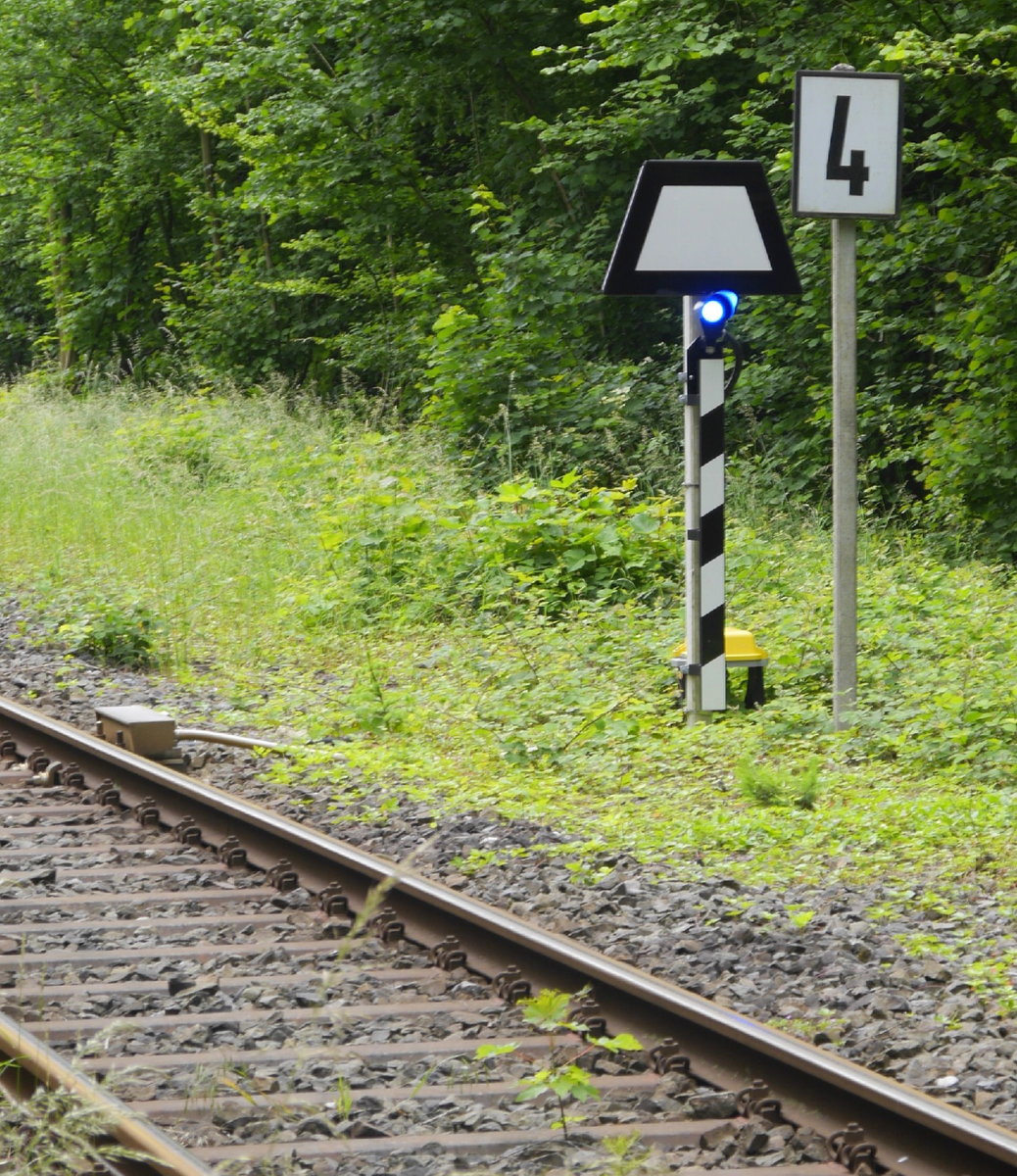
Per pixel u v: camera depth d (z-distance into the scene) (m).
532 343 40.28
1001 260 33.41
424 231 55.91
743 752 19.70
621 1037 9.29
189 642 26.61
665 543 29.09
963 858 15.45
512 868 14.44
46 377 63.84
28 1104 7.78
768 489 39.06
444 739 21.03
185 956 11.77
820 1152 8.61
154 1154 7.61
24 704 21.62
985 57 34.56
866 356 41.00
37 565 31.52
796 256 39.25
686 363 20.75
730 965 11.70
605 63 41.56
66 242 76.94
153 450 41.34
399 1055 9.93
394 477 31.31
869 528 36.56
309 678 24.39
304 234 62.56
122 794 16.58
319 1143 8.41
